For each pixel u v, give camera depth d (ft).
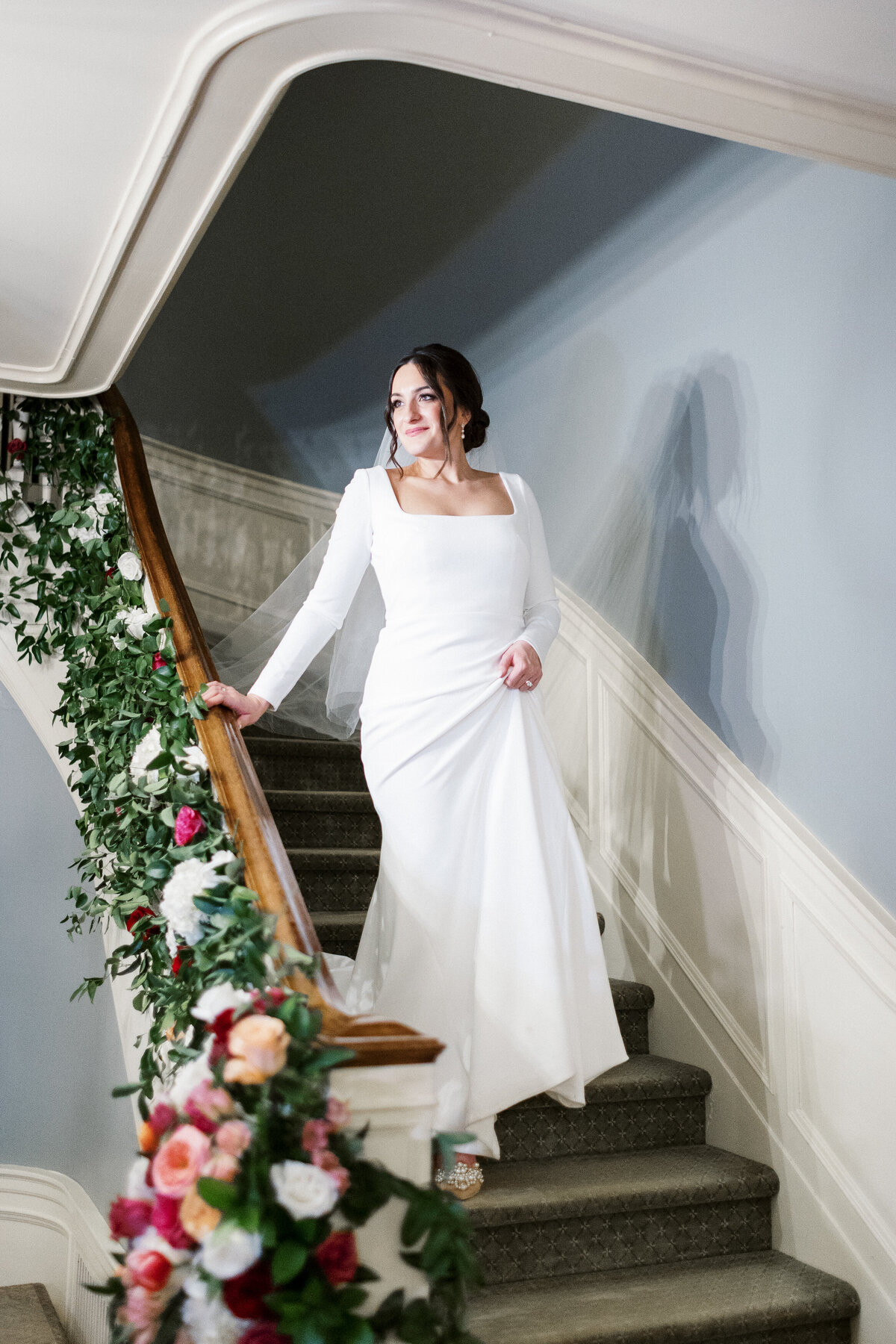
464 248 14.49
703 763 9.78
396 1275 4.42
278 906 5.32
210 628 16.94
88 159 6.97
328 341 16.75
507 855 7.22
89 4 5.43
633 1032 10.25
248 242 18.04
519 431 13.39
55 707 10.68
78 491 10.37
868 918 7.99
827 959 8.32
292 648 7.67
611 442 11.60
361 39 5.64
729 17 5.44
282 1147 4.17
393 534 7.69
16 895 12.67
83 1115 11.84
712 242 10.17
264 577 16.79
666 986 10.11
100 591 9.62
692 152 10.53
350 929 9.50
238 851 6.00
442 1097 6.74
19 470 10.82
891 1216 7.61
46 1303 11.66
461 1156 7.30
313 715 13.12
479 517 7.82
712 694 9.85
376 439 15.67
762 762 9.20
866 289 8.38
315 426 16.78
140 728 8.03
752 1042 8.98
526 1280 7.55
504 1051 6.89
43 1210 12.23
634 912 10.65
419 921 7.02
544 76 5.96
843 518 8.46
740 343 9.70
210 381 18.08
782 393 9.16
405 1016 6.88
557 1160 8.60
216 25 5.61
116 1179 10.25
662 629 10.61
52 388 10.46
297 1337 3.79
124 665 8.54
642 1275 7.76
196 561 17.40
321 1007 4.70
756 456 9.42
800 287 9.05
